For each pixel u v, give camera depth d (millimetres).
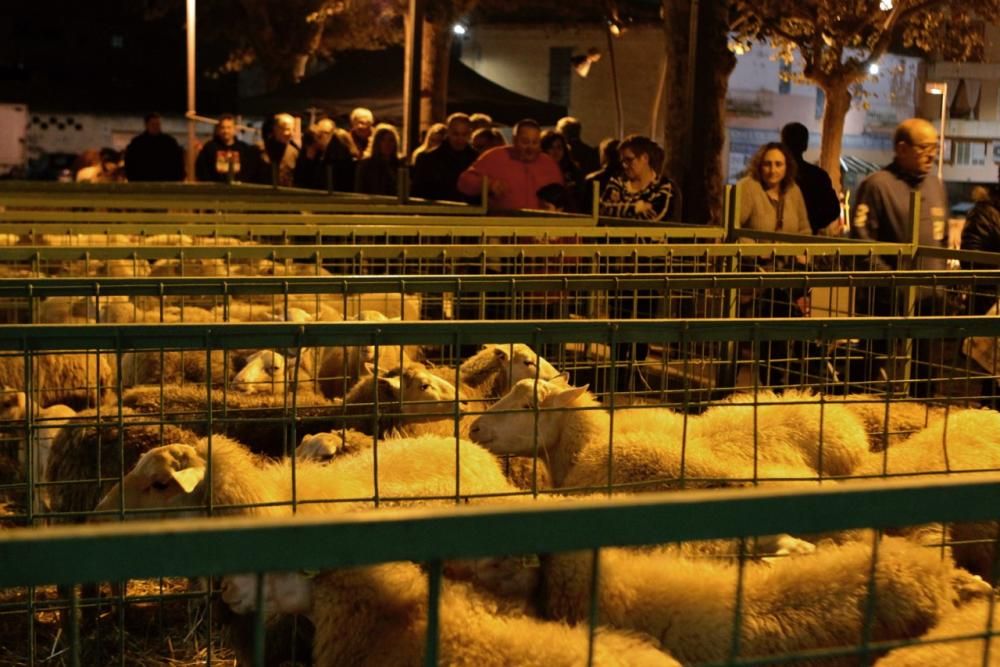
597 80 36062
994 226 8977
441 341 3775
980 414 5488
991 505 2123
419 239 8461
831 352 6102
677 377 7570
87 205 11266
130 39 49656
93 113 43188
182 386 6676
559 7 32625
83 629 5211
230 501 4027
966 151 20406
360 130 16469
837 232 10953
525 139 12062
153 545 1743
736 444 5289
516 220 9742
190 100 24938
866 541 3939
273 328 3688
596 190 10250
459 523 1867
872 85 26797
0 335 3607
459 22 26000
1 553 1681
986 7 18688
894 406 6406
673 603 3680
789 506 2010
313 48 36031
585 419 5344
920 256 7934
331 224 9188
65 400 7859
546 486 5289
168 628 5203
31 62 48812
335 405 5992
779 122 31062
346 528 1823
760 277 5984
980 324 4113
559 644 3260
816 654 2248
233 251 6641
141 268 9695
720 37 14977
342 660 3693
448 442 4957
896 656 3322
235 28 38250
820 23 18422
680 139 15906
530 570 3963
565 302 5590
